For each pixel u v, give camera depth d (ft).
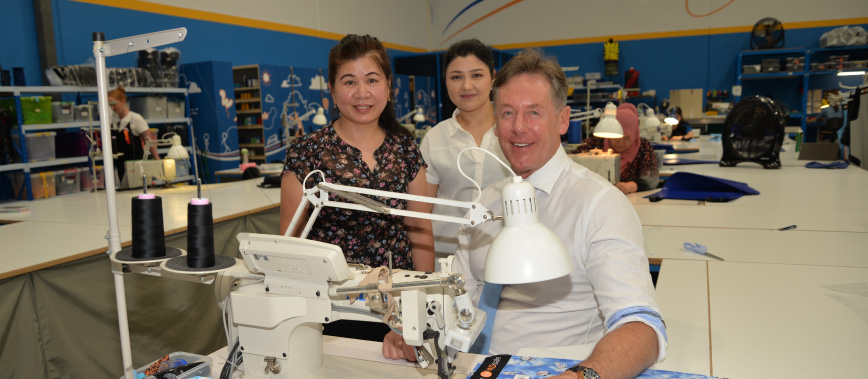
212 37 22.61
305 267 3.78
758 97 14.17
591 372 3.40
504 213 3.23
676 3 32.86
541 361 4.13
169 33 3.66
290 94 24.73
